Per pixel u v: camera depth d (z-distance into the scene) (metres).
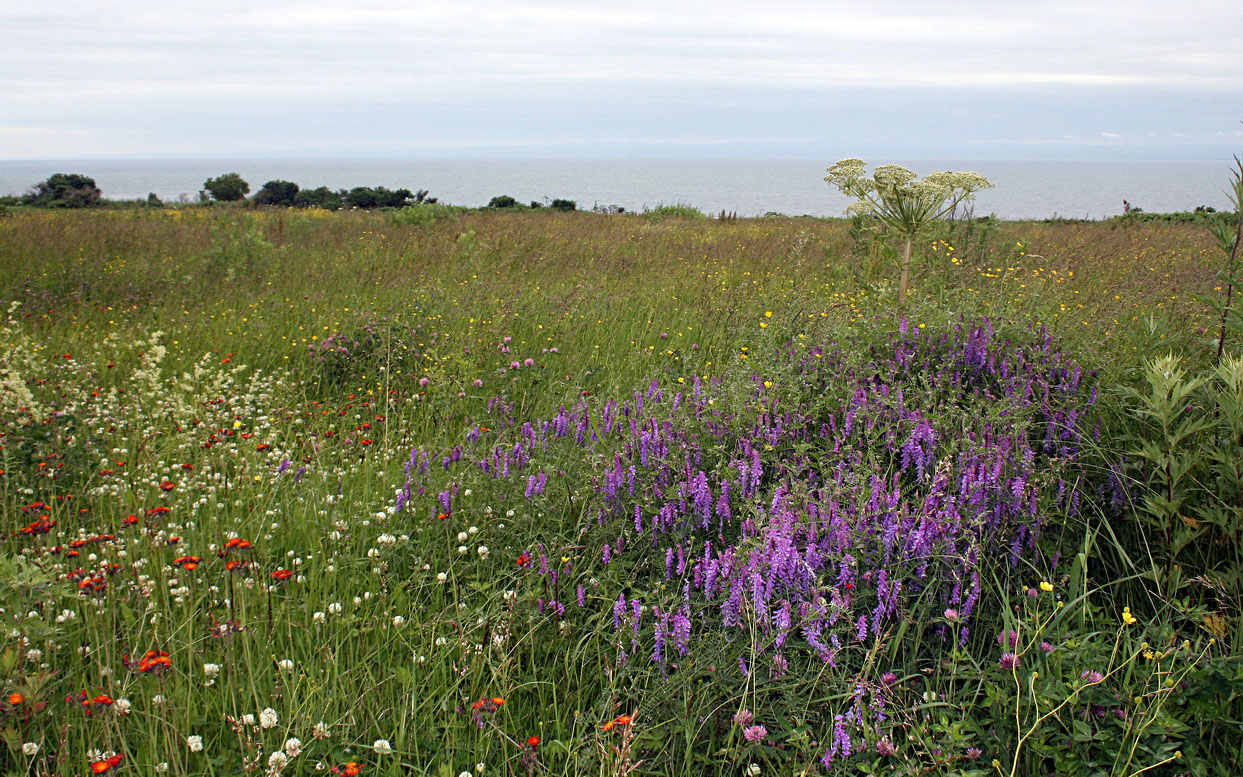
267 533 3.99
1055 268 9.80
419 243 15.10
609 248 14.48
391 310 8.31
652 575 3.49
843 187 7.51
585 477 3.91
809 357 5.09
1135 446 3.68
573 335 7.83
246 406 6.04
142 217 21.86
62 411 5.18
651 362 6.89
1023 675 2.61
